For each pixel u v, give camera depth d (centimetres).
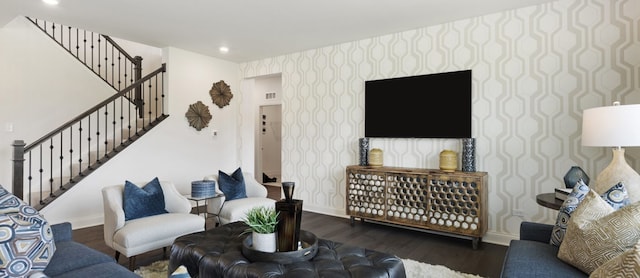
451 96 395
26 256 162
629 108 209
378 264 201
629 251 119
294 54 545
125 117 577
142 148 495
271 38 467
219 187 391
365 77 465
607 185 220
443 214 368
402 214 397
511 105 361
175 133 534
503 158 366
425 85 413
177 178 536
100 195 453
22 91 459
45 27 505
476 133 382
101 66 607
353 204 436
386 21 397
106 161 458
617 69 312
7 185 445
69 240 230
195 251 220
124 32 447
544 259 188
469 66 385
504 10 363
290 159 549
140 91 605
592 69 323
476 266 302
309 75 526
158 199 323
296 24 410
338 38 465
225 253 214
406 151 431
